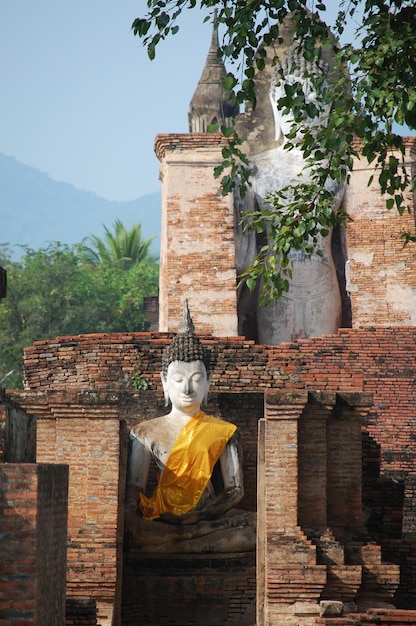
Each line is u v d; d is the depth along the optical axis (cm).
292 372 3628
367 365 3816
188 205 4581
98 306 8119
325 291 4656
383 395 3825
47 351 3703
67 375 3662
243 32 2330
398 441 3806
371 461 3312
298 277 4644
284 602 2650
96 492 2758
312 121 4638
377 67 2352
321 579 2644
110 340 3631
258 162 4719
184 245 4569
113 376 3603
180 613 3009
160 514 3069
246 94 2430
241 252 4631
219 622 3008
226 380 3594
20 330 7838
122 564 2884
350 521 2852
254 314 4738
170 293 4547
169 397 3225
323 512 2784
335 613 2570
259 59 2423
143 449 3144
